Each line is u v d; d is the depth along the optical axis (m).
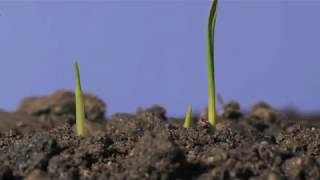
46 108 0.49
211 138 0.25
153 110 0.42
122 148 0.25
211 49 0.26
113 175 0.22
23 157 0.23
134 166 0.21
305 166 0.21
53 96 0.50
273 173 0.21
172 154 0.21
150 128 0.29
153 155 0.21
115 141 0.26
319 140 0.25
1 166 0.22
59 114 0.49
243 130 0.28
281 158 0.22
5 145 0.27
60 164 0.22
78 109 0.27
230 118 0.43
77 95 0.27
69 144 0.24
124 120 0.32
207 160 0.22
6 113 0.49
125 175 0.21
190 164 0.22
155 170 0.21
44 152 0.23
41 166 0.22
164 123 0.29
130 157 0.23
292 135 0.26
